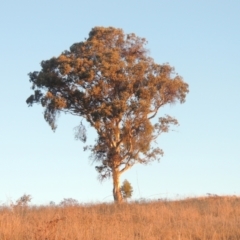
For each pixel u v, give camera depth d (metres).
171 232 14.67
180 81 38.75
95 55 37.59
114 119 38.03
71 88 37.94
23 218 16.52
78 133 38.62
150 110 38.62
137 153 38.19
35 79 38.72
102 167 38.38
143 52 39.59
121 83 37.62
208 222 16.44
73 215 16.91
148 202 24.52
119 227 14.68
